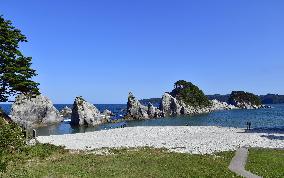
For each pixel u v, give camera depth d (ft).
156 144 185.57
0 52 198.80
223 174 106.42
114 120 501.56
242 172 110.52
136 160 127.95
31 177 94.07
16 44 207.10
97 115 446.19
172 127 301.02
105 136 240.12
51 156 139.54
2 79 199.62
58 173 101.09
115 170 108.58
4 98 205.57
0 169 102.73
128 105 567.18
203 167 116.57
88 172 104.53
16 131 154.61
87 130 368.48
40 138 230.07
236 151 153.28
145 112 570.87
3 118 189.88
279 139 203.92
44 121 424.05
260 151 153.79
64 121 484.74
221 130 272.51
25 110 403.34
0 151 127.03
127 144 187.83
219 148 164.45
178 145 179.73
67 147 177.27
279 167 120.16
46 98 429.79
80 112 424.46
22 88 209.87
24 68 206.08
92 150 161.17
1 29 203.10
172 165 118.62
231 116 590.55
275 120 464.24
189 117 590.55
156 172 106.83
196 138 216.74
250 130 272.31
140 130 276.21
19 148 140.05
